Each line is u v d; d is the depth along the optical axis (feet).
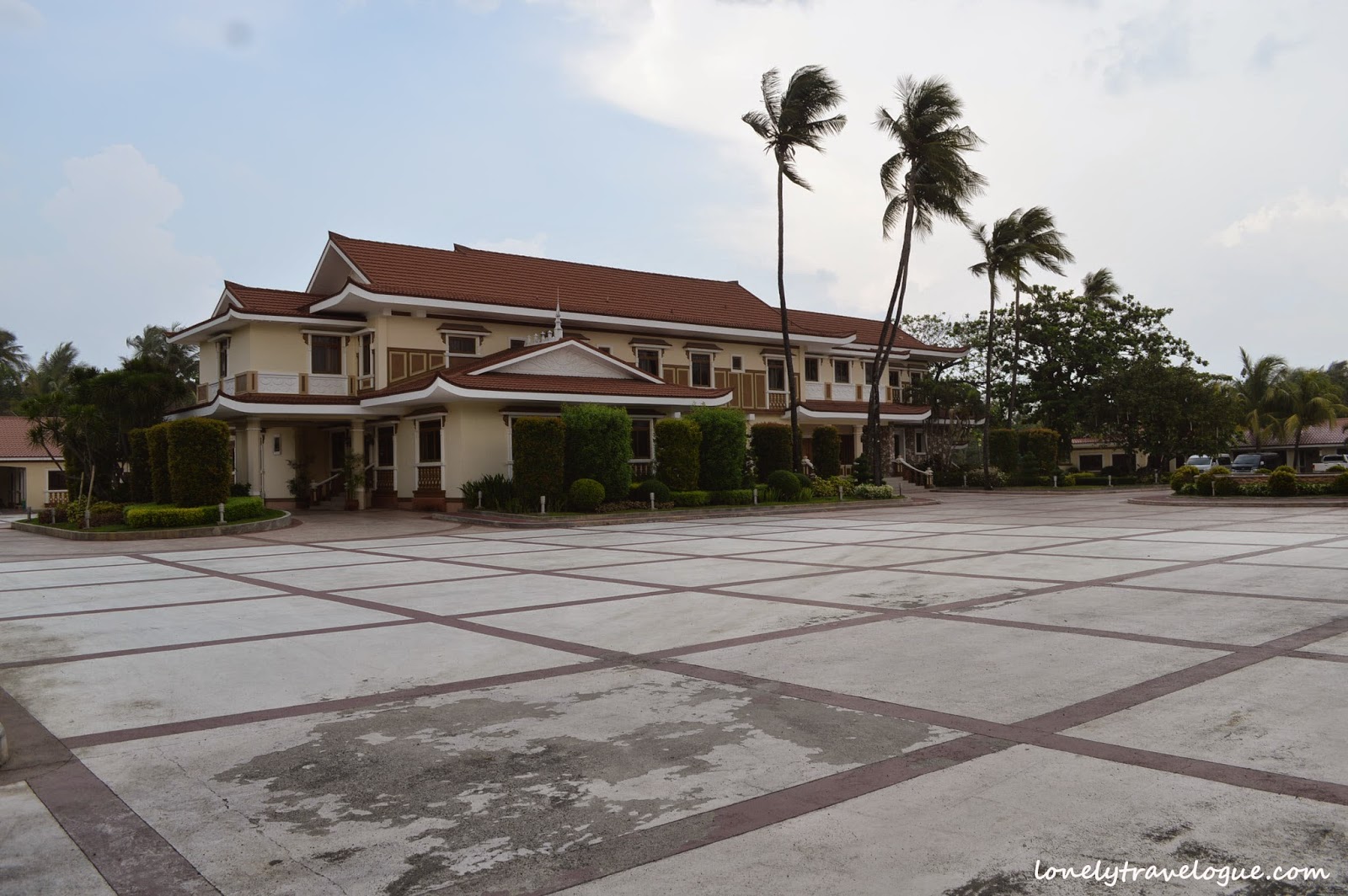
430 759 16.44
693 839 12.61
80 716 19.94
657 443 98.27
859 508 103.14
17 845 13.07
